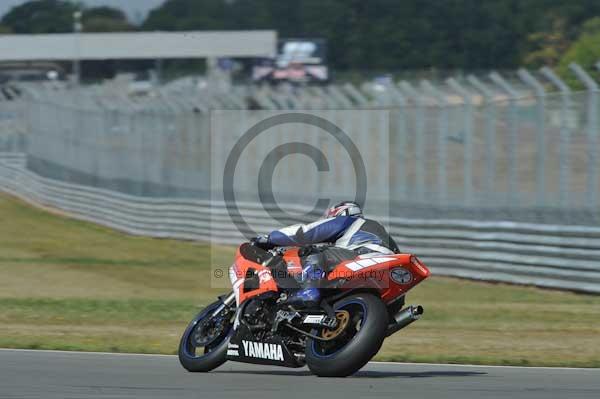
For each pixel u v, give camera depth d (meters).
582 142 52.97
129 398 24.55
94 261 70.38
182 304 51.69
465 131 60.28
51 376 28.17
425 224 61.69
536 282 55.00
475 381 27.56
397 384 26.64
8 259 71.38
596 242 51.75
